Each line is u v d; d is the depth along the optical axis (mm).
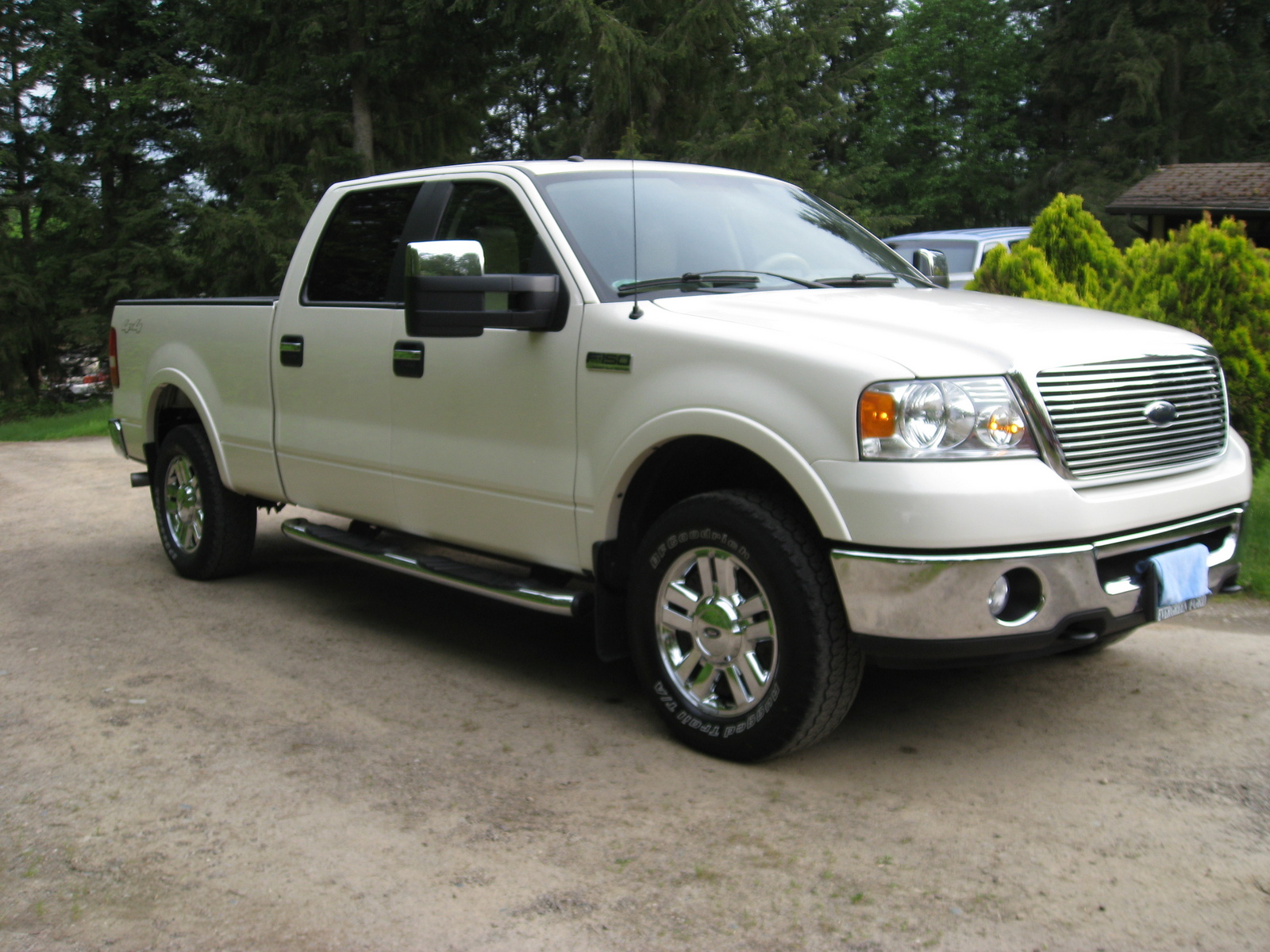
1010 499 3055
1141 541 3307
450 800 3301
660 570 3676
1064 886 2768
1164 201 23203
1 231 29266
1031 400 3160
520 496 4074
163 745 3750
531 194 4156
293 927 2631
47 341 29188
